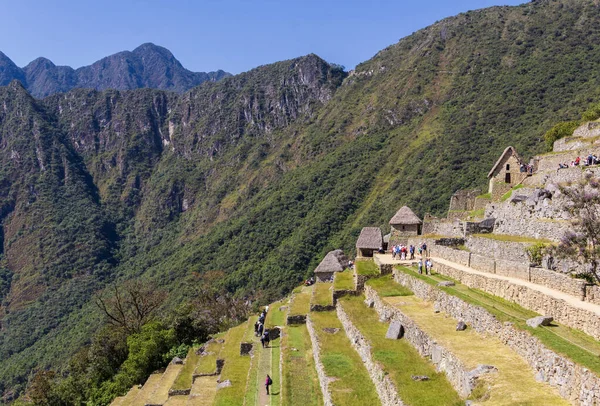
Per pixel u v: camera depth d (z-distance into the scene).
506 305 22.61
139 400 41.44
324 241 128.00
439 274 32.47
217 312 68.94
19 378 118.56
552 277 22.12
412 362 21.88
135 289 76.75
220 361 38.62
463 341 21.08
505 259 29.14
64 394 58.59
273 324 40.38
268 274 117.56
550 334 17.95
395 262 38.41
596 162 36.75
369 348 24.42
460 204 58.09
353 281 41.09
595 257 22.47
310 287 54.72
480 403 15.70
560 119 106.94
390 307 28.56
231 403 29.22
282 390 26.17
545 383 16.27
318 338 30.44
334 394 21.91
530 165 50.59
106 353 61.38
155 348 52.50
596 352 15.84
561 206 30.27
